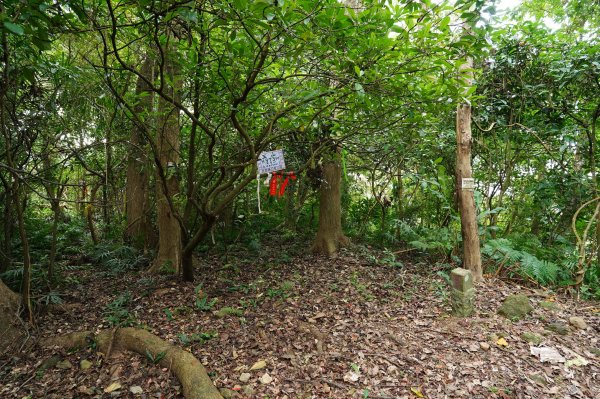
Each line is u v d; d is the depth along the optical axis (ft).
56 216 13.92
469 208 15.14
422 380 8.50
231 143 16.75
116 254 17.93
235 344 10.16
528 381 8.39
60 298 13.24
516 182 21.30
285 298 13.33
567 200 17.06
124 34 9.44
